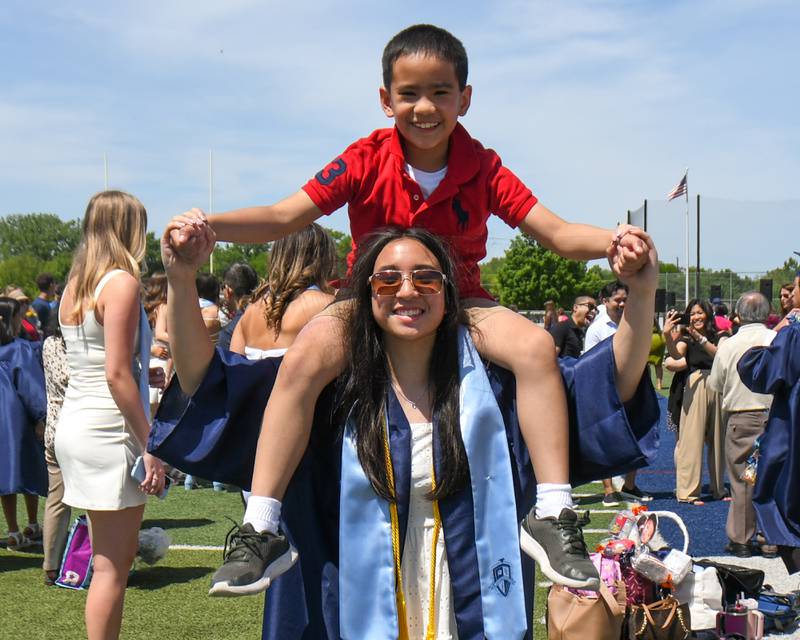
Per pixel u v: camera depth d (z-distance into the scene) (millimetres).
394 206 2986
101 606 4008
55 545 6348
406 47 2883
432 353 2842
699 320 9508
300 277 4449
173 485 10711
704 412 9406
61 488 6355
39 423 6656
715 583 5043
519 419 2801
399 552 2750
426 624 2773
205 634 5223
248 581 2594
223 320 9906
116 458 4062
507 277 56844
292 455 2756
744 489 7238
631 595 4754
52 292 15453
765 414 7242
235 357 2941
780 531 5832
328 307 2879
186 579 6461
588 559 2633
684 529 5055
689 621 4883
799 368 5742
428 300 2732
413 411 2836
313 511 2879
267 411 2777
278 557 2691
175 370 2871
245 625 5395
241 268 9945
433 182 3002
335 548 2867
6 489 6461
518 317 2865
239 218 2846
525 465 2906
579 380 2879
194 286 2760
